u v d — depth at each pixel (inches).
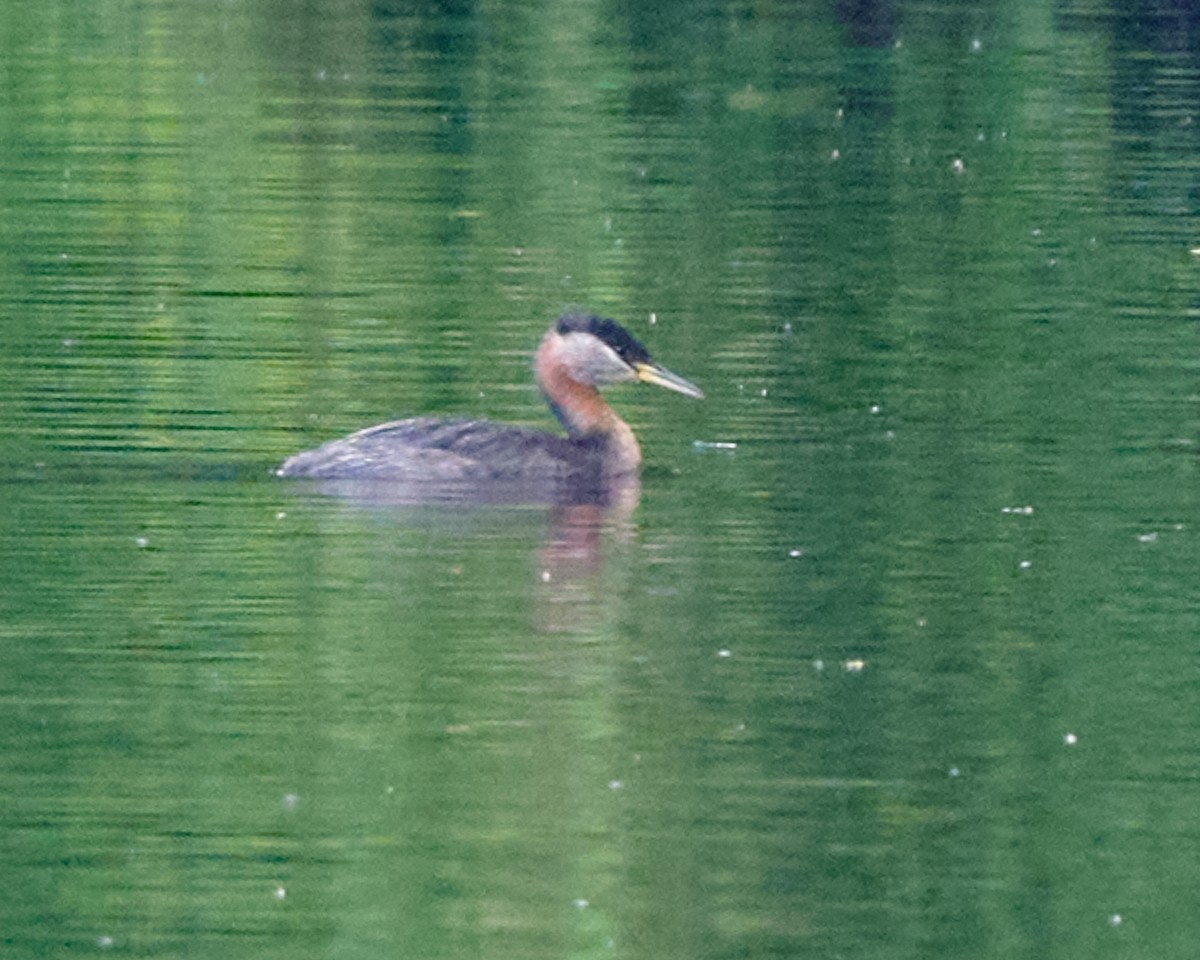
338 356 876.6
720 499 725.3
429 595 631.8
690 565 662.5
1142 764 545.3
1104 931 475.2
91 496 707.4
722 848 504.7
